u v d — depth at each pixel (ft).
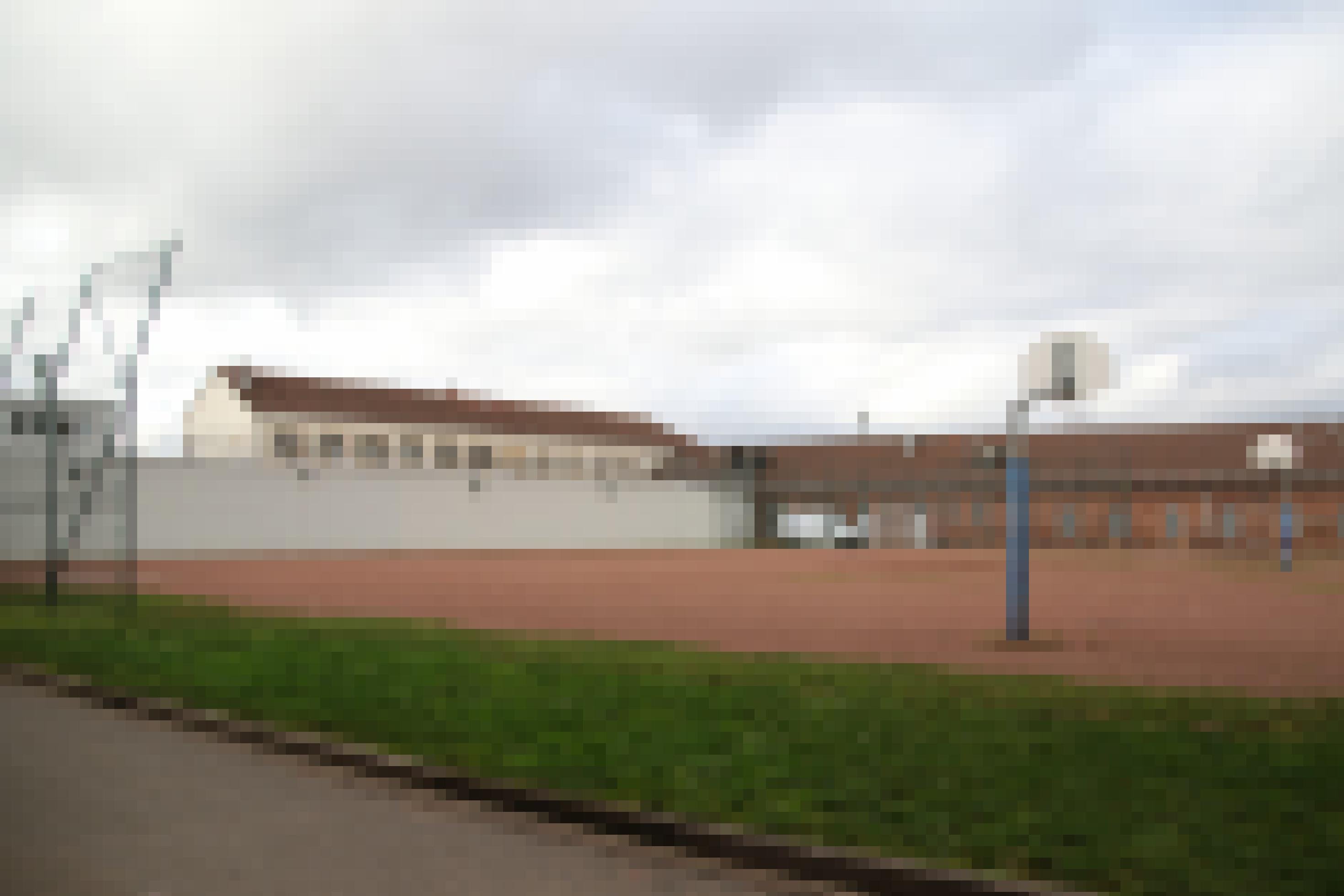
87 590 70.28
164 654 40.19
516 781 22.31
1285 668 38.86
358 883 17.10
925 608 64.69
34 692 34.86
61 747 26.66
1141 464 161.68
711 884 17.44
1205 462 159.43
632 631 50.21
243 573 91.50
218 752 26.25
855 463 174.40
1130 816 20.10
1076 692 32.73
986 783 22.33
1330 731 27.25
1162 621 57.21
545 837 19.75
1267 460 149.38
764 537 177.99
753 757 24.44
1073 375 47.88
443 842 19.30
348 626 49.67
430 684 33.81
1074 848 18.38
